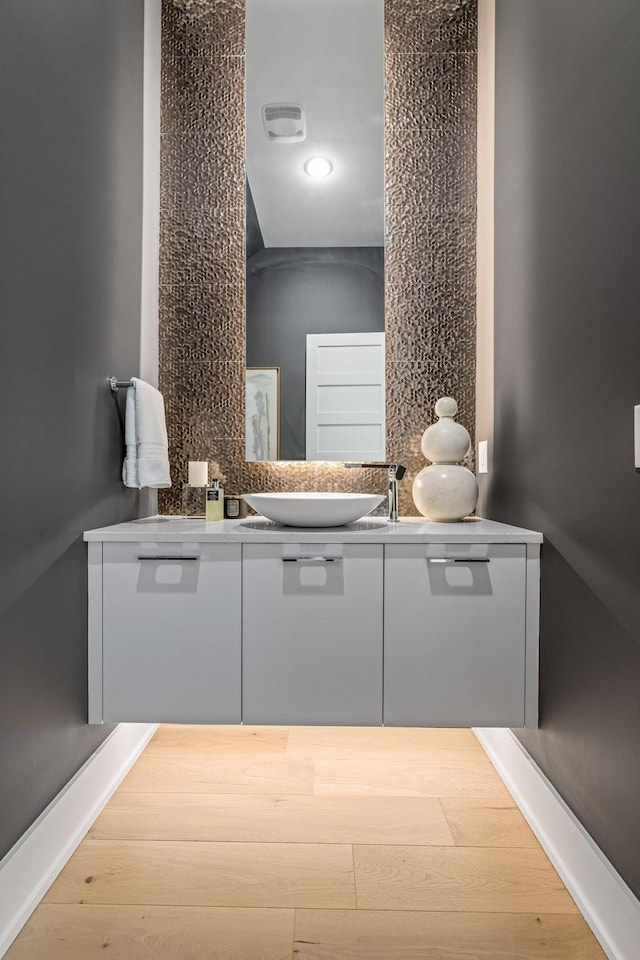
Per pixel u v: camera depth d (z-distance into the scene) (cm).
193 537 147
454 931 112
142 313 197
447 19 211
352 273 212
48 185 129
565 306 133
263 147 212
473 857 133
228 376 213
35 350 123
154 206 209
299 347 212
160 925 113
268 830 142
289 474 213
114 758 161
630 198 103
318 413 212
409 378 211
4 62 110
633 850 102
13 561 114
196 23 214
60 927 112
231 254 213
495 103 190
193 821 146
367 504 156
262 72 212
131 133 186
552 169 141
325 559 146
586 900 116
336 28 211
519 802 153
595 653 117
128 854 133
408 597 146
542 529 146
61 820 130
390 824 145
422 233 211
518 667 146
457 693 146
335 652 146
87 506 151
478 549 146
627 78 105
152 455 174
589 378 120
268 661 147
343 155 212
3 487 110
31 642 121
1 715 109
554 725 137
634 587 103
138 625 148
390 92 212
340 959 105
